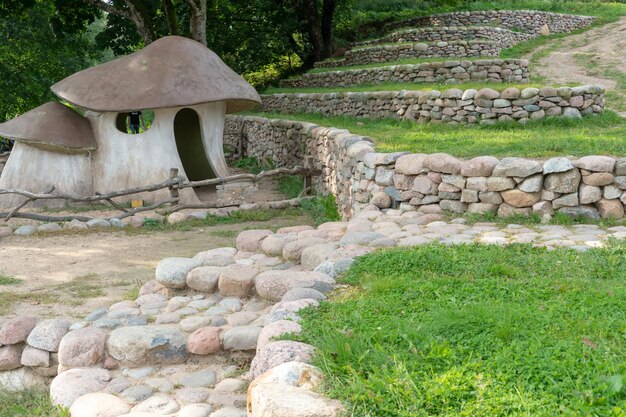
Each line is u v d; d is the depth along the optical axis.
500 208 7.58
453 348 3.59
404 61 21.77
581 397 2.89
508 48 24.12
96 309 6.16
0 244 9.74
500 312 3.99
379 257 5.70
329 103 18.70
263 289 5.52
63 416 4.13
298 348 3.73
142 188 12.09
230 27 28.44
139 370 4.68
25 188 12.98
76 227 10.77
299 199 12.68
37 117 13.19
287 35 28.89
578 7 29.20
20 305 6.46
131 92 12.86
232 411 3.93
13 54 26.34
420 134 12.54
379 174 8.53
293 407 3.04
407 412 2.96
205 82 13.38
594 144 9.09
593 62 20.39
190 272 6.00
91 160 13.33
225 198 13.73
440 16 26.91
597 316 3.99
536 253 5.81
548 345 3.51
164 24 25.41
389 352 3.58
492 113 13.59
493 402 2.95
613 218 7.16
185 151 16.41
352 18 31.50
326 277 5.46
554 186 7.33
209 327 4.94
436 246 6.02
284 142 17.11
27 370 5.21
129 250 9.25
